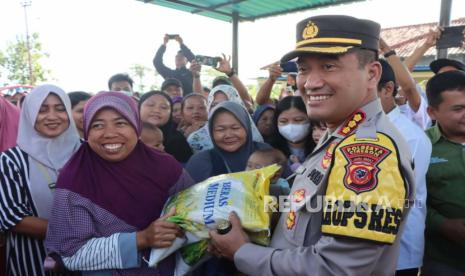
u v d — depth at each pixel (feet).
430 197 7.26
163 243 5.12
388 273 3.85
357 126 4.04
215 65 16.57
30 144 6.88
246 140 8.71
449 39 11.68
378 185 3.46
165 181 6.20
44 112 6.93
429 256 7.32
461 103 6.66
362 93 4.06
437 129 7.43
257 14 19.71
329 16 3.97
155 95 11.96
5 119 9.01
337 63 3.93
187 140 11.97
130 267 5.36
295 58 4.22
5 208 6.31
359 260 3.44
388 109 7.14
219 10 19.30
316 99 4.09
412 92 9.96
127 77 16.83
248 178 5.38
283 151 10.25
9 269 6.73
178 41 19.76
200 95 13.85
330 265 3.55
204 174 8.46
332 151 4.00
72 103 10.43
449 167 6.95
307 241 4.05
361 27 3.98
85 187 5.70
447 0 11.93
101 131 5.69
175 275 5.64
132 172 5.96
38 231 6.37
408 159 3.83
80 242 5.52
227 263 6.20
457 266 6.95
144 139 9.27
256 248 4.25
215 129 8.50
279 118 9.96
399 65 9.95
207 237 5.00
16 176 6.56
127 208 5.80
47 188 6.75
